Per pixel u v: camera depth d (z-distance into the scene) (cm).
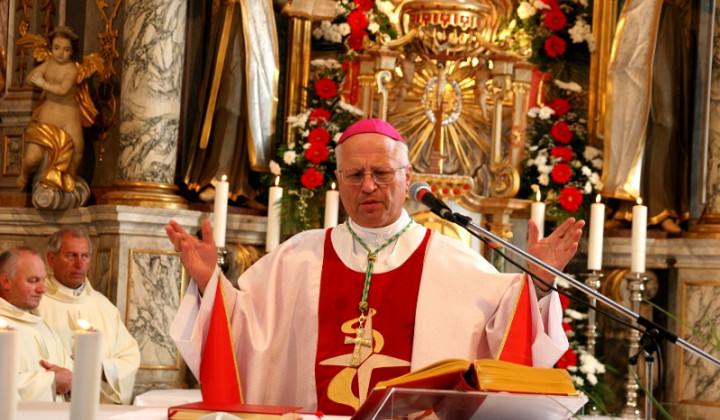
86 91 1559
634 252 1373
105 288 1452
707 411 1448
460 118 1609
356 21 1591
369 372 729
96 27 1605
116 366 1212
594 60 1627
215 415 505
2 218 1552
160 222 1459
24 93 1585
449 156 1606
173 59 1507
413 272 767
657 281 1540
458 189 1556
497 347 723
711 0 1599
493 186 1569
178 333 695
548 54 1616
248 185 1566
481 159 1609
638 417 1385
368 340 741
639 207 1377
